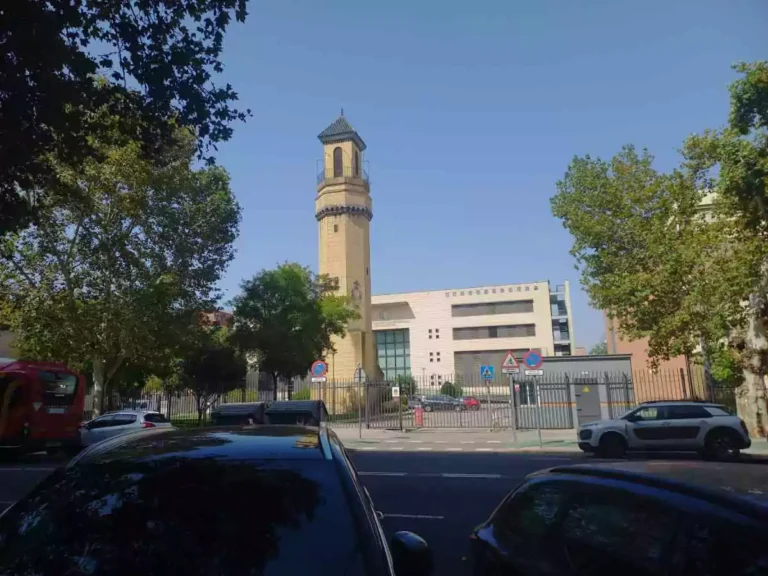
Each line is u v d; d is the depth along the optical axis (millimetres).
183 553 2398
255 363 36250
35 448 19328
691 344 20344
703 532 2445
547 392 26781
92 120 8984
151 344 27141
